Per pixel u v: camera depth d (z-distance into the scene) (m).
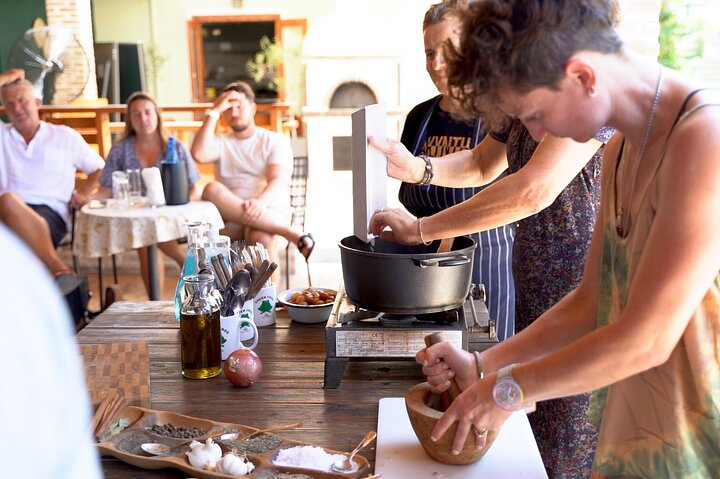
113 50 9.42
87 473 0.51
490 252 2.50
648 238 1.08
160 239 4.21
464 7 1.11
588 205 1.96
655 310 1.04
